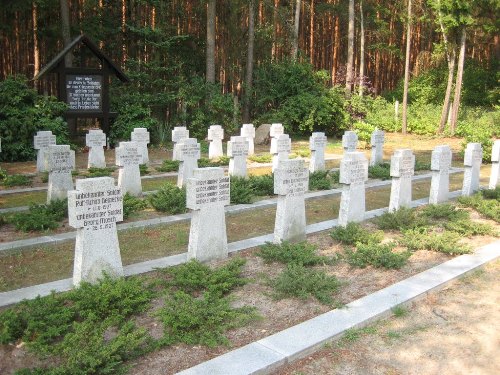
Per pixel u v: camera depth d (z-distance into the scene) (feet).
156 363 16.71
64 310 19.13
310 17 116.57
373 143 59.36
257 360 16.33
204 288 22.43
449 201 41.73
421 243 28.30
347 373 16.30
